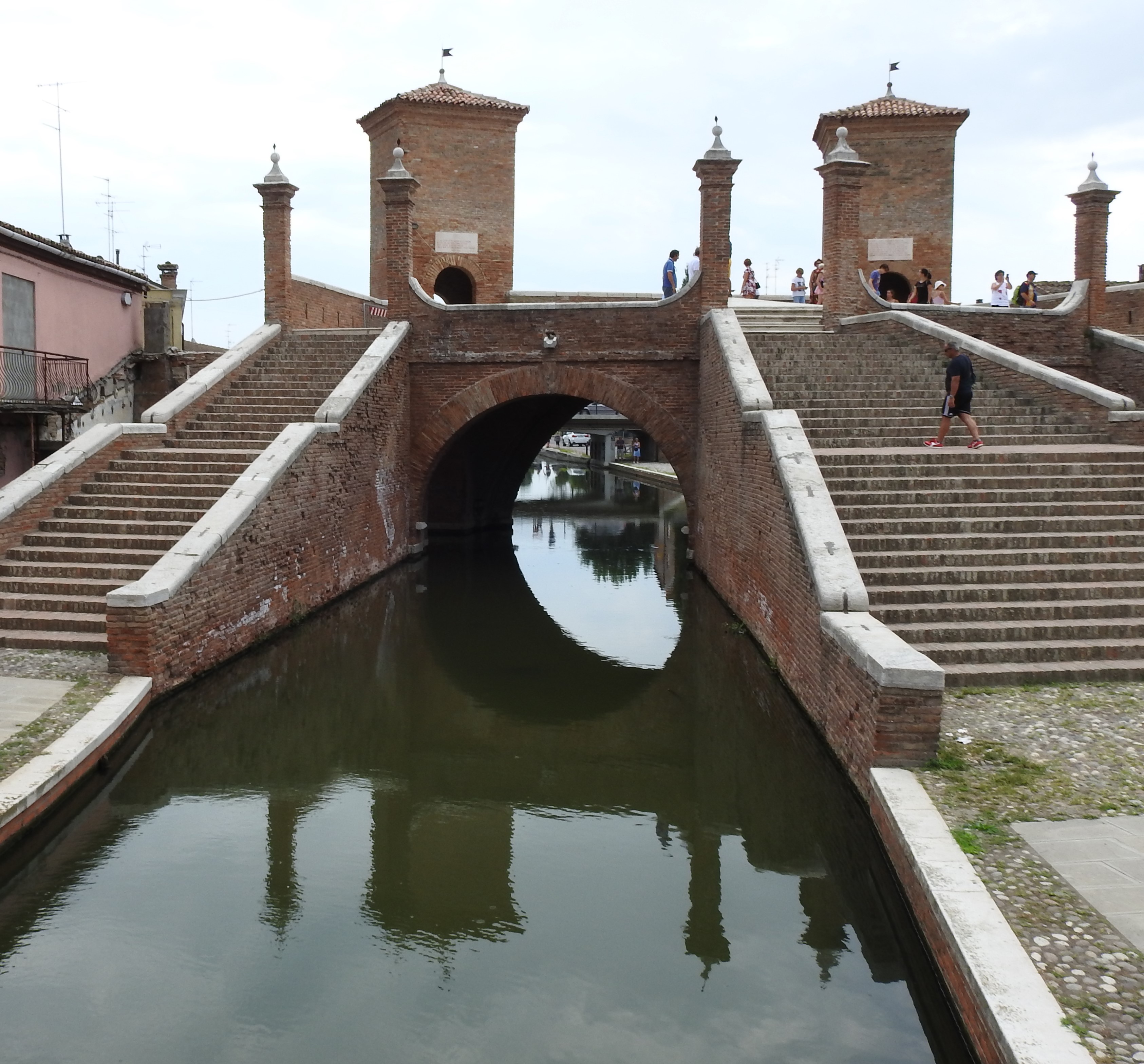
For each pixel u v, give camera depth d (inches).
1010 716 329.4
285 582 559.8
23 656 425.1
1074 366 781.3
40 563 501.7
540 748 402.6
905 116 1110.4
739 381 582.9
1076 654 377.7
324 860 297.7
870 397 630.5
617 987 232.5
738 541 583.5
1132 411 553.9
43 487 535.2
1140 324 908.0
